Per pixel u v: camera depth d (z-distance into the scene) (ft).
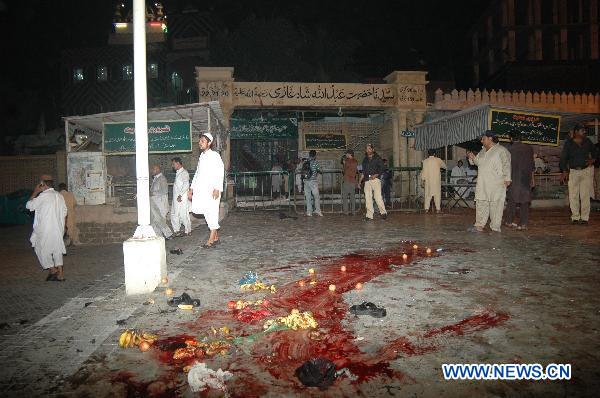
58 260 28.58
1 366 10.82
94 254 40.11
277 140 75.46
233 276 19.03
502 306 14.25
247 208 54.08
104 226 46.14
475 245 25.16
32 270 33.68
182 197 36.65
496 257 21.63
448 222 36.60
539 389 9.22
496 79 88.48
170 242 30.40
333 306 14.67
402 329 12.50
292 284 17.53
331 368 9.82
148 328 13.14
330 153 75.10
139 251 16.92
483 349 11.09
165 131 42.39
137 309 14.94
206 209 26.61
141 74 17.76
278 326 12.71
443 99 63.62
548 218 37.96
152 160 59.16
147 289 16.93
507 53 92.17
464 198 52.39
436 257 22.02
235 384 9.69
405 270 19.39
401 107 63.46
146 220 17.58
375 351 11.13
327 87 63.10
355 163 44.96
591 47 89.86
